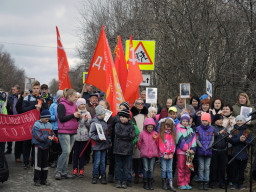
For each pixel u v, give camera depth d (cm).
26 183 744
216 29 1200
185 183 794
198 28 1210
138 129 805
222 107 883
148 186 763
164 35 1357
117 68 955
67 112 770
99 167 814
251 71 1077
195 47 1212
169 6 1288
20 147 955
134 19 1883
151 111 869
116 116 789
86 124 821
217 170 816
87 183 770
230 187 820
